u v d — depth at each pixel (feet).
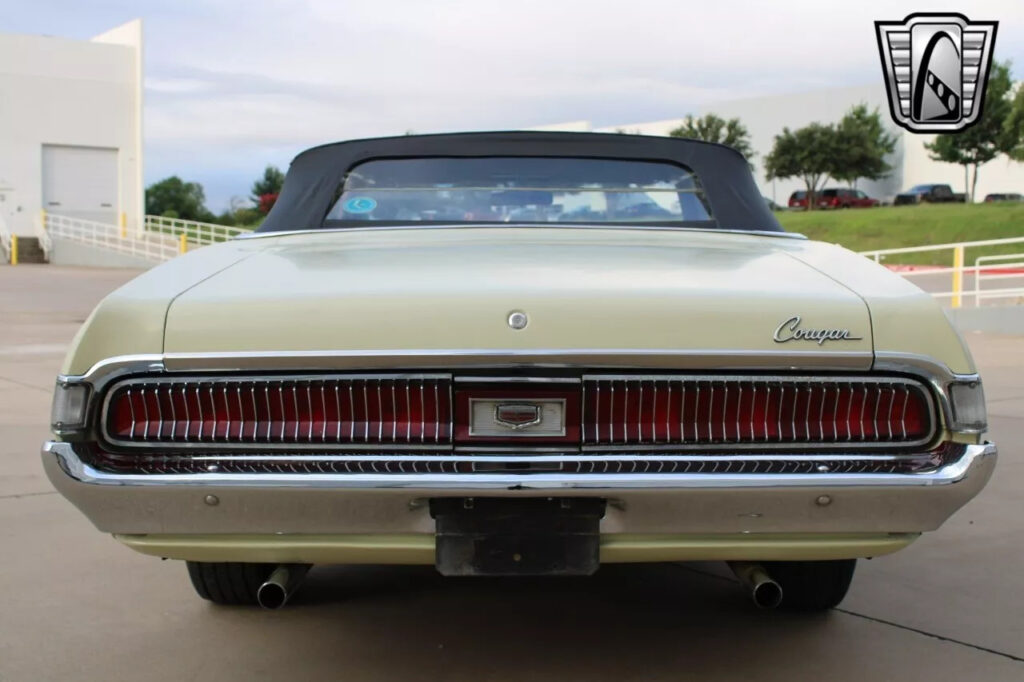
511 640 10.43
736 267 9.12
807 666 9.77
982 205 144.36
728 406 7.93
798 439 7.95
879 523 8.02
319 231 10.88
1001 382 29.43
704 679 9.46
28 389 28.50
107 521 8.04
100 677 9.60
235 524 7.95
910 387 8.00
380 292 8.02
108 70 122.52
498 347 7.74
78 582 12.35
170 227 125.70
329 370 7.84
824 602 10.96
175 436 7.90
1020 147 156.87
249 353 7.78
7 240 111.04
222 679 9.55
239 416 7.93
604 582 12.32
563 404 7.84
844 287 8.45
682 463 7.83
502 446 7.84
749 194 11.46
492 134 11.45
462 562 7.97
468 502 7.91
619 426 7.88
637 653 10.08
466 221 11.24
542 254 9.52
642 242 10.31
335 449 7.88
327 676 9.57
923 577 12.49
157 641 10.45
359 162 11.43
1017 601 11.61
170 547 8.24
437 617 11.09
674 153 11.50
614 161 11.43
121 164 123.95
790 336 7.86
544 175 11.37
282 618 11.08
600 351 7.74
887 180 192.54
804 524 7.98
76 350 8.00
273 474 7.72
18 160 118.21
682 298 7.98
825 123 191.62
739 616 11.13
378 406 7.89
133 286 8.51
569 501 7.89
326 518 7.88
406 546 8.06
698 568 12.90
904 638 10.49
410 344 7.77
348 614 11.19
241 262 9.38
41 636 10.61
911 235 132.26
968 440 8.04
